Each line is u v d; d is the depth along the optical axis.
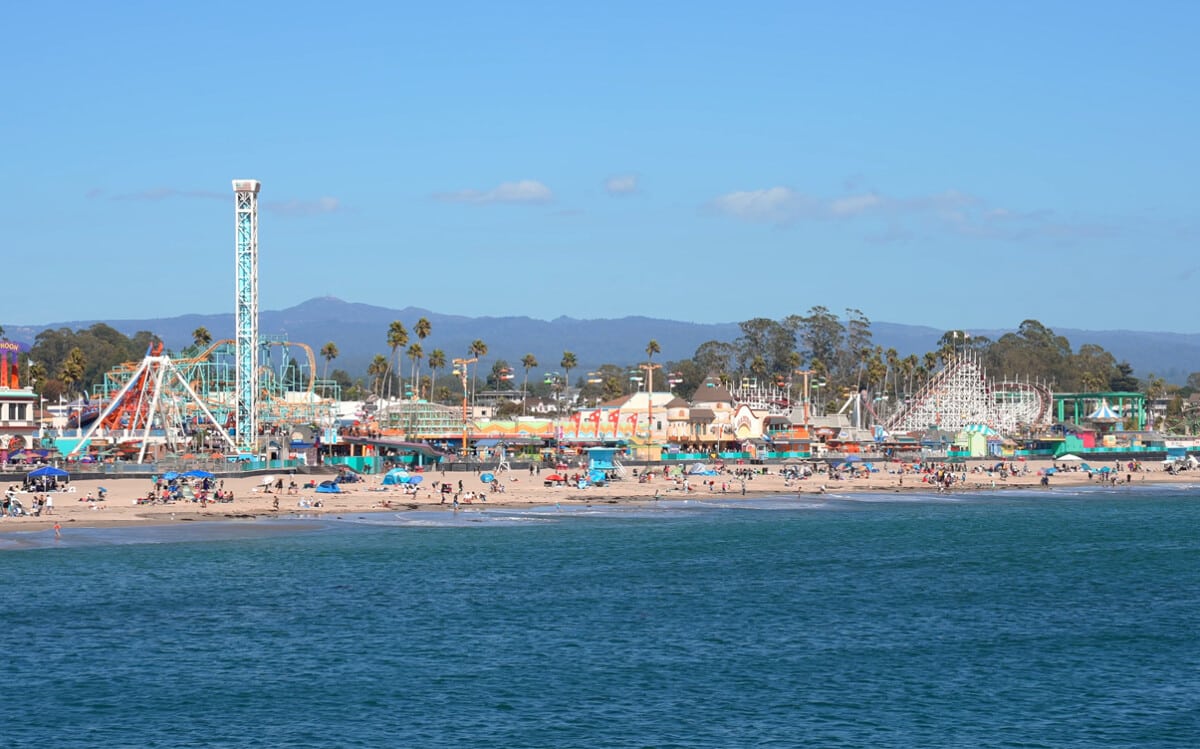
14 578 134.12
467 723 83.88
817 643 108.06
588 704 88.62
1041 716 86.88
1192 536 190.50
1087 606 126.94
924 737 82.12
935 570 150.75
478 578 139.62
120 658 99.75
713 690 92.50
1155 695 92.31
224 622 113.56
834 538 183.12
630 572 145.62
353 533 178.75
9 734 80.50
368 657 101.25
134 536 168.62
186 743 79.19
